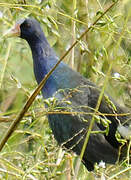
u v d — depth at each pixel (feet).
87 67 33.30
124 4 29.53
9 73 27.37
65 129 29.14
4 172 23.86
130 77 30.53
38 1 25.62
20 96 36.35
